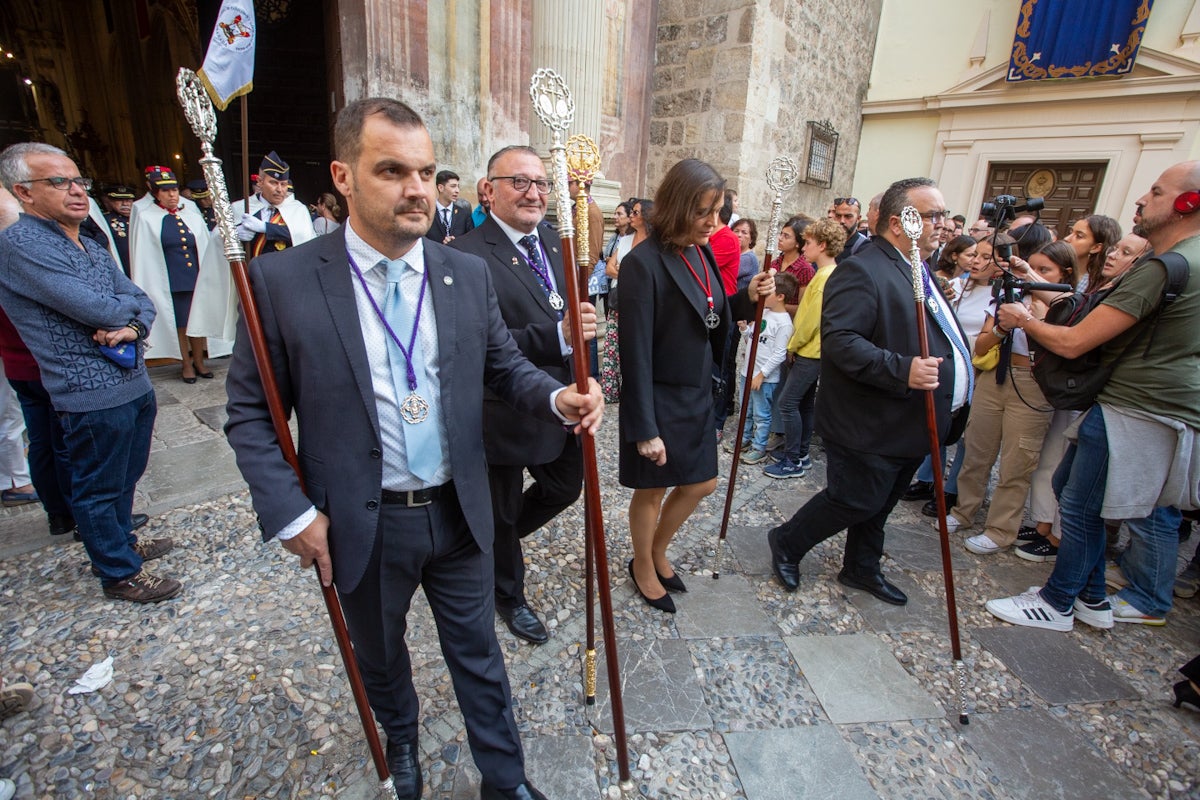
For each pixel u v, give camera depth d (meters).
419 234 1.16
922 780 1.69
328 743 1.70
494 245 1.95
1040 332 2.21
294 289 1.17
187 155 13.49
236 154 8.23
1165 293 1.94
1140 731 1.89
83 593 2.26
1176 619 2.46
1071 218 10.26
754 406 3.86
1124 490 2.11
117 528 2.18
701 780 1.66
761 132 7.92
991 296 3.00
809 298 3.40
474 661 1.42
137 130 14.09
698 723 1.84
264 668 1.95
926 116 11.27
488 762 1.42
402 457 1.26
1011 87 10.24
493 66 5.02
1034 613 2.37
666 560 2.45
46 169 1.91
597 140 5.27
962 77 10.79
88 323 1.95
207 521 2.77
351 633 1.45
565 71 4.98
